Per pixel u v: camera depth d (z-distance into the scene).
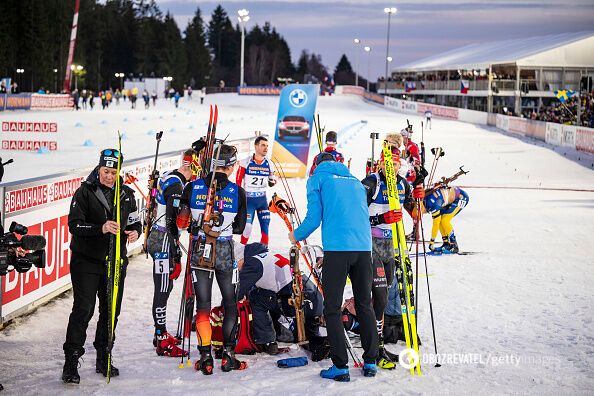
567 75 63.91
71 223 5.37
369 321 5.65
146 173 10.94
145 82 95.56
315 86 20.25
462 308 7.66
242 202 5.77
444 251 10.68
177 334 6.23
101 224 5.46
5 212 6.73
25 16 90.62
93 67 122.94
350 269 5.73
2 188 6.66
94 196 5.46
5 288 6.72
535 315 7.43
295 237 5.82
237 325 6.05
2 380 5.33
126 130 36.78
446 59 86.06
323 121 51.31
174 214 5.79
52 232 7.73
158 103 76.56
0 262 5.05
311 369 5.80
